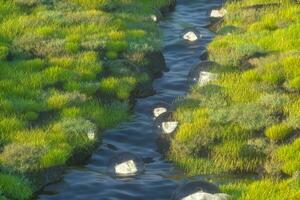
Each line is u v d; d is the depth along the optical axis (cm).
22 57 3147
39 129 2575
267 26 3578
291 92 2828
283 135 2523
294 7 3766
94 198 2272
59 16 3528
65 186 2341
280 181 2278
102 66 3136
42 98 2803
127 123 2811
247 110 2662
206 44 3628
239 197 2159
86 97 2872
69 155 2481
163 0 4166
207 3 4256
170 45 3625
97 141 2622
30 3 3619
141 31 3556
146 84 3114
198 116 2697
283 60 3016
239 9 3900
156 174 2420
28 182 2295
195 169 2431
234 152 2466
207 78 3069
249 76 2969
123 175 2412
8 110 2659
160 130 2702
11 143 2456
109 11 3812
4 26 3353
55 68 2989
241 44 3303
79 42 3316
